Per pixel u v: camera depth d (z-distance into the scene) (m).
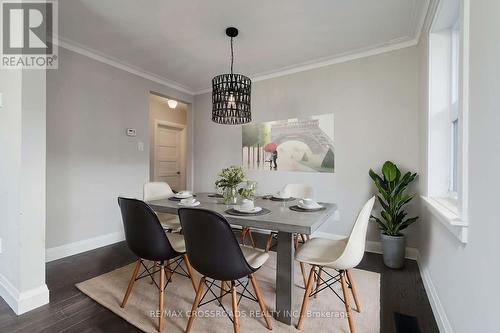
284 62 3.37
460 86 1.28
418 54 2.74
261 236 3.69
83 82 3.04
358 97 3.11
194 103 4.67
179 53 3.11
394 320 1.72
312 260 1.63
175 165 5.91
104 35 2.69
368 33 2.64
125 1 2.12
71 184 2.94
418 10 2.24
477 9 1.13
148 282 2.23
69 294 2.04
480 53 1.09
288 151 3.61
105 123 3.27
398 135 2.88
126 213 1.72
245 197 2.16
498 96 0.93
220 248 1.38
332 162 3.28
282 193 2.64
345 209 3.20
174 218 2.75
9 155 1.87
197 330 1.60
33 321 1.69
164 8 2.22
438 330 1.63
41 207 1.88
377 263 2.67
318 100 3.38
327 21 2.42
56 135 2.80
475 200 1.13
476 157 1.12
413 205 2.77
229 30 2.57
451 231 1.39
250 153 3.97
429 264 2.14
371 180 3.04
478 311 1.08
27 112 1.79
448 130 2.12
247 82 2.53
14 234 1.83
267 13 2.29
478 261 1.09
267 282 2.26
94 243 3.15
